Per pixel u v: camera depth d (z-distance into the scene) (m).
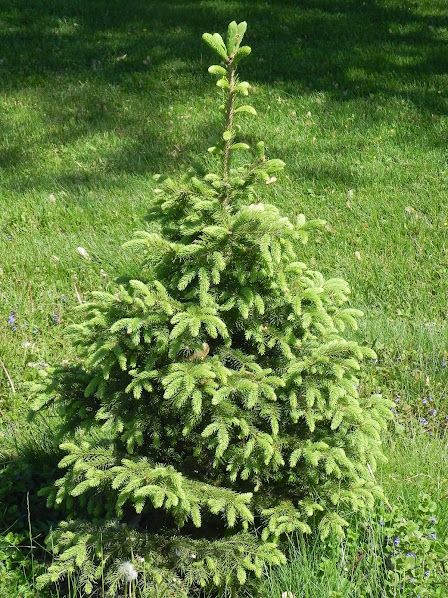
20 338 5.39
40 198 7.15
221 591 3.42
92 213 6.95
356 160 7.70
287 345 3.44
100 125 8.57
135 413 3.48
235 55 3.30
